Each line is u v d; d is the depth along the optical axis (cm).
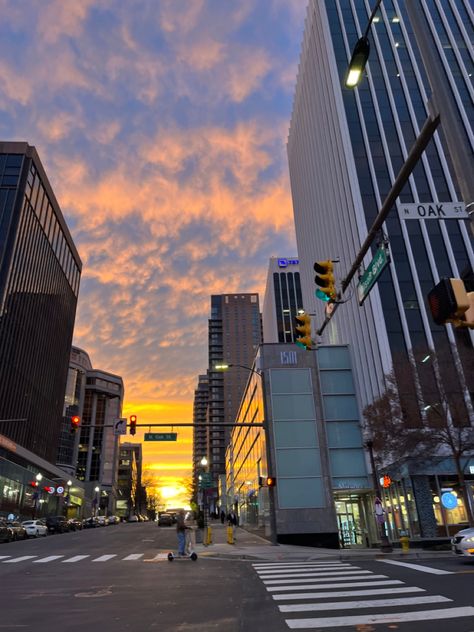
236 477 6359
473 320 521
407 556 1884
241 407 5394
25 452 6825
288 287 12512
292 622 748
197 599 983
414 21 692
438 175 4219
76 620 791
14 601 980
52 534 4450
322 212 5288
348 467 2986
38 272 8594
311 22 5772
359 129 4500
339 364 3278
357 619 757
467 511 2131
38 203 8456
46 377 9075
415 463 2561
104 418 15938
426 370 2344
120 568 1580
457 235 3906
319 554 1970
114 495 15875
